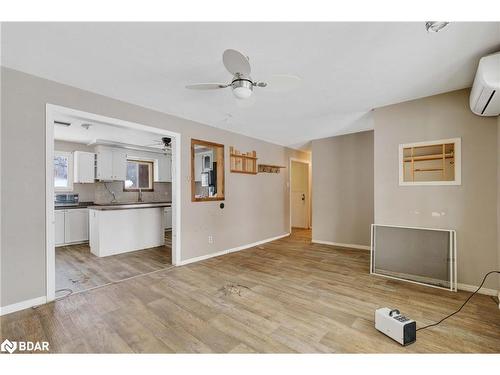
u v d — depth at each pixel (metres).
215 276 3.10
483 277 2.51
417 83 2.47
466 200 2.59
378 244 3.11
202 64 2.10
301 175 7.32
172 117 3.46
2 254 2.09
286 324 1.98
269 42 1.78
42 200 2.29
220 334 1.84
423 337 1.79
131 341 1.75
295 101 2.97
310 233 6.41
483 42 1.78
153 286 2.76
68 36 1.71
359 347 1.69
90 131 4.31
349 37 1.72
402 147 2.97
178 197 3.54
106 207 4.20
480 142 2.52
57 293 2.56
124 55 1.96
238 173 4.61
